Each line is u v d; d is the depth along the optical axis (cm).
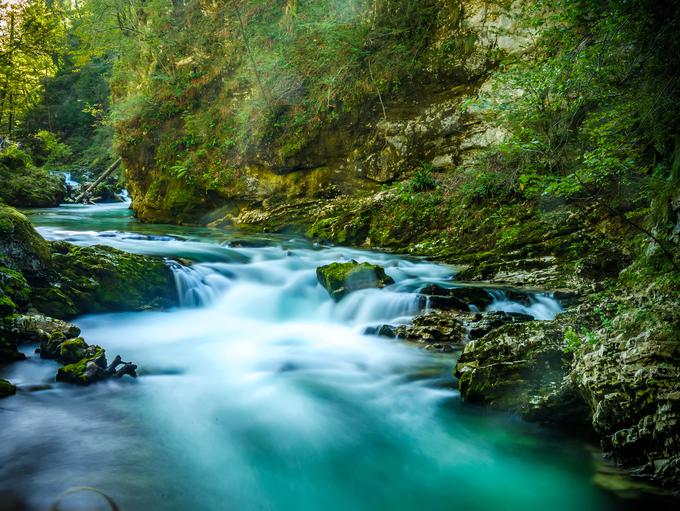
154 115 1898
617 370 371
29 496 310
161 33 1928
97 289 739
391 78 1430
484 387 463
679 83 526
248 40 1692
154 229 1525
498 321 668
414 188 1334
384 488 354
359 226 1319
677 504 319
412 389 512
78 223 1639
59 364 519
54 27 1403
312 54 1559
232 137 1712
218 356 605
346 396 498
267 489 346
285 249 1189
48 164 3175
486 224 1131
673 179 631
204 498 328
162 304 791
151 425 421
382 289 834
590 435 409
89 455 366
